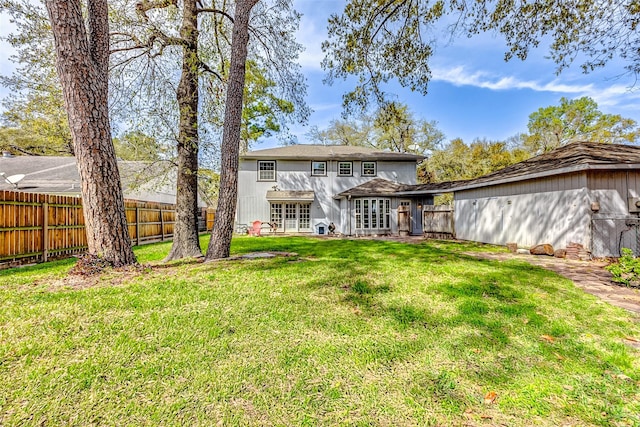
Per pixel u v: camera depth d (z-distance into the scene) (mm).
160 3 7875
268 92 12281
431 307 3770
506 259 7766
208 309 3609
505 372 2381
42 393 2086
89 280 4816
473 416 1919
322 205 19641
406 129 31828
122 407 1972
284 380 2275
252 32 9938
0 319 3215
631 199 7902
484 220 12172
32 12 6609
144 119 8094
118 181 5578
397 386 2213
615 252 7812
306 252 8719
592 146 9664
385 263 6656
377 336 2975
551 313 3572
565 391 2145
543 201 9273
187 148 8062
